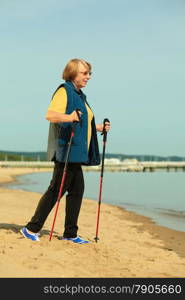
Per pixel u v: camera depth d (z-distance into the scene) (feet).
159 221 38.50
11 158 338.13
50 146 18.45
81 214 38.40
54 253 17.19
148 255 20.99
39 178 148.25
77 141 18.37
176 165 316.40
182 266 19.17
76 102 18.49
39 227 18.60
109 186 103.19
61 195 18.65
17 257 16.10
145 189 92.84
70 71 18.81
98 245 19.67
